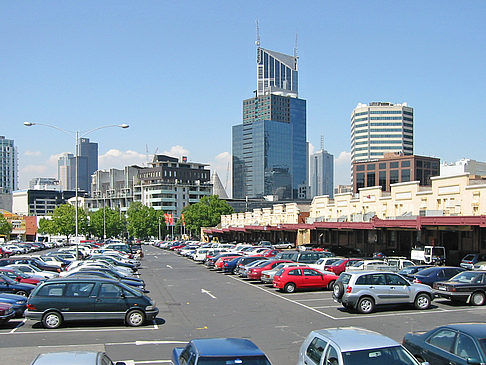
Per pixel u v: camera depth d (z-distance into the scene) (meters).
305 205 79.88
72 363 8.18
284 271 29.31
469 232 42.59
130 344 15.84
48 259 44.53
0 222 110.12
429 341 11.06
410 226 40.28
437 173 146.12
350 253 57.00
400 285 22.02
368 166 151.88
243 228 83.75
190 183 178.00
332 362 9.09
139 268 49.66
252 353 8.48
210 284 34.38
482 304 23.23
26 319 20.19
